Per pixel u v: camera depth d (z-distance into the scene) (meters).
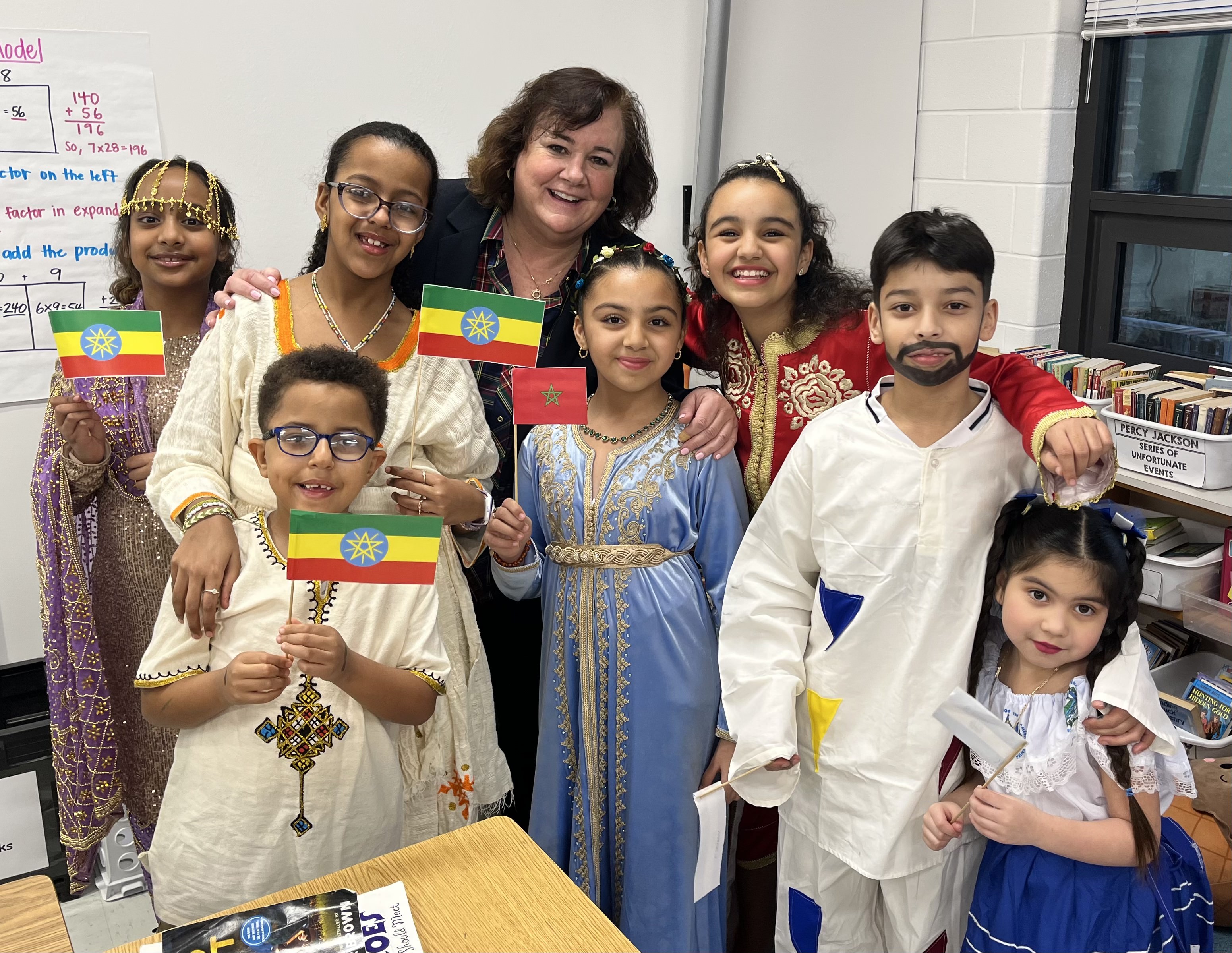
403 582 1.14
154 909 1.94
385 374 1.41
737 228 1.54
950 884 1.39
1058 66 2.48
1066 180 2.58
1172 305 2.50
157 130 2.20
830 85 2.79
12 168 2.09
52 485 1.71
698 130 2.74
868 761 1.36
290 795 1.24
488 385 1.87
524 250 1.92
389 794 1.30
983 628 1.33
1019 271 2.65
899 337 1.26
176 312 1.77
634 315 1.49
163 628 1.27
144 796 1.86
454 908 0.98
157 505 1.37
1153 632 2.40
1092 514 1.27
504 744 2.03
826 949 1.46
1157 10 2.31
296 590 1.26
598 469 1.57
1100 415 2.22
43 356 2.20
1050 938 1.27
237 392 1.42
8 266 2.13
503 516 1.53
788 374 1.63
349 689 1.20
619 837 1.59
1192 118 2.37
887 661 1.35
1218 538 2.32
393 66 2.40
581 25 2.59
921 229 1.24
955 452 1.31
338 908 0.97
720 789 1.35
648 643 1.53
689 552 1.58
